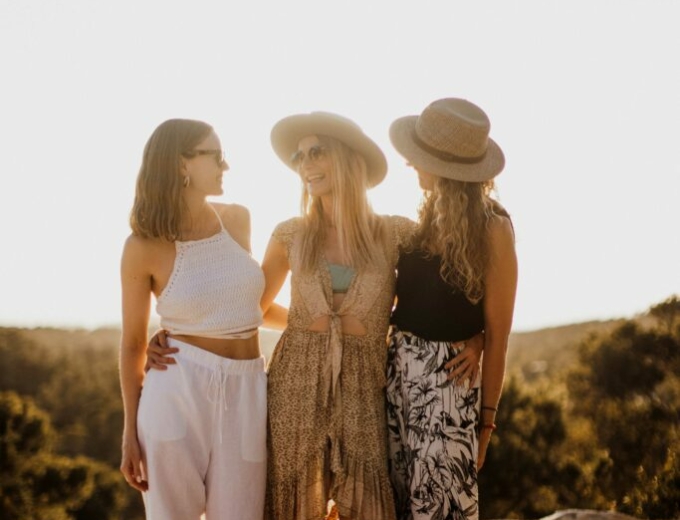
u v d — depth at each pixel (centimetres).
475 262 357
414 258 370
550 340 5100
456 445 358
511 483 1378
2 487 1509
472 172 364
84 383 2856
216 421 356
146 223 358
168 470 351
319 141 374
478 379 370
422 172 379
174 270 361
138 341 370
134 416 364
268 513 369
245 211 396
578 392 1741
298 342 369
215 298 360
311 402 361
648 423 1466
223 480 356
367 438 361
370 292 367
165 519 351
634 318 1803
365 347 367
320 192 373
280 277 389
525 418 1479
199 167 362
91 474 1675
